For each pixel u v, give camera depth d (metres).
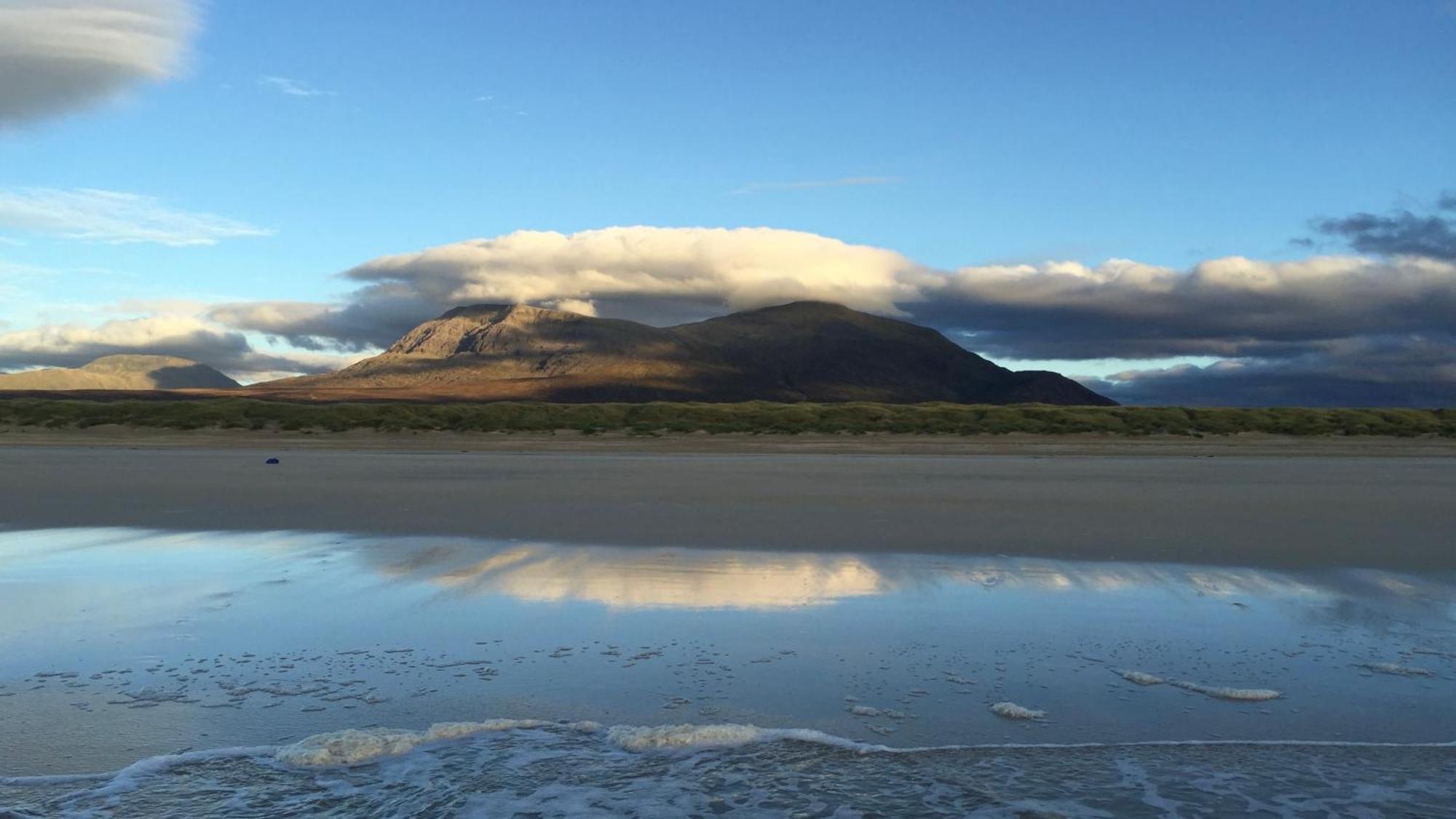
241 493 17.62
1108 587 9.12
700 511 14.93
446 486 19.09
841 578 9.52
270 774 4.84
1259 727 5.49
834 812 4.44
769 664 6.64
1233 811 4.45
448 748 5.17
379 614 8.02
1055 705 5.84
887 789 4.69
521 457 29.62
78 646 7.01
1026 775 4.85
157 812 4.40
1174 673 6.45
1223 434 45.62
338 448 34.84
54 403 47.97
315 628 7.56
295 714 5.64
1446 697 5.98
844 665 6.61
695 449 35.00
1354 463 28.83
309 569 9.98
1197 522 13.69
